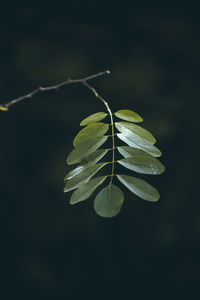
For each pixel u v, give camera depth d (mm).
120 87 3176
